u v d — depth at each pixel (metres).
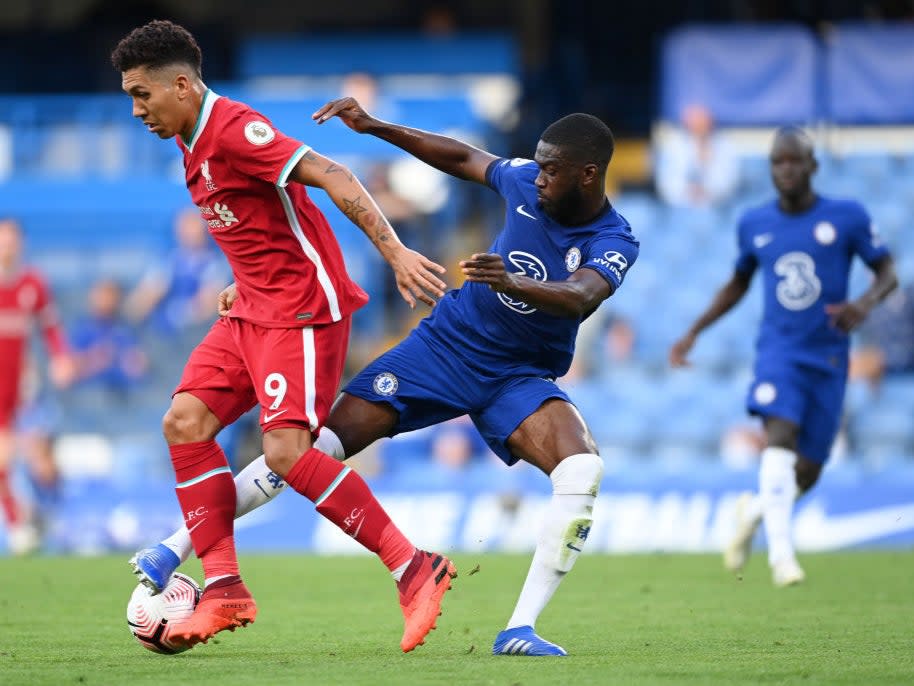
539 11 77.38
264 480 18.83
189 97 17.58
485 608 25.34
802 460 29.44
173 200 66.19
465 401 19.22
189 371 18.52
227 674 15.98
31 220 66.25
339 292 18.17
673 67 63.72
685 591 27.73
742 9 74.12
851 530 41.66
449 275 64.25
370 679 15.39
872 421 51.41
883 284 28.72
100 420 55.78
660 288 60.84
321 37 77.12
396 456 51.06
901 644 19.30
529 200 19.03
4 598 26.67
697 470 44.72
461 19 80.94
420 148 20.22
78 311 62.84
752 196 63.62
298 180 17.38
